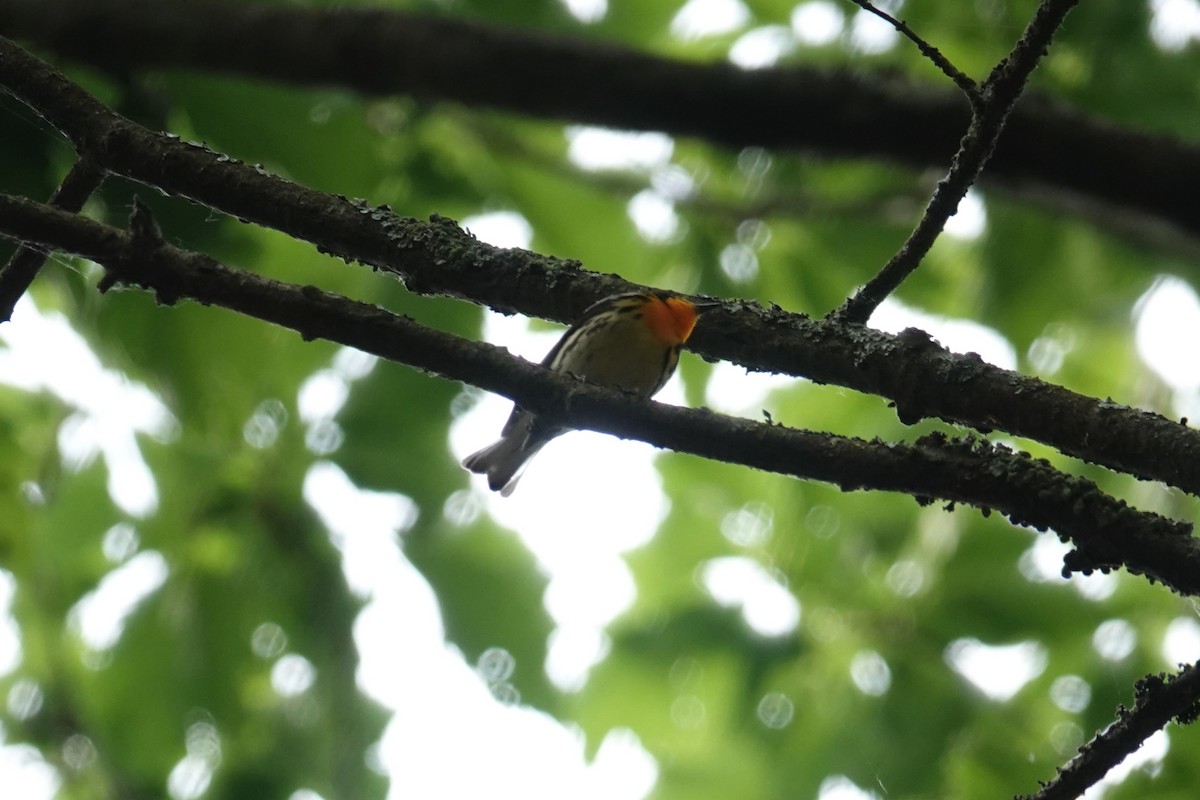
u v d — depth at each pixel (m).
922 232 5.67
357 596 11.05
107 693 11.09
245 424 10.71
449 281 6.07
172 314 10.12
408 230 6.06
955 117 10.02
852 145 10.34
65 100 5.86
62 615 11.99
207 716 10.98
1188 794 10.13
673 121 10.41
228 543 10.93
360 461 10.64
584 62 10.27
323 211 5.95
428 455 10.75
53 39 10.16
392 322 5.29
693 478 12.55
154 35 10.13
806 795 11.62
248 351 10.34
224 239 9.63
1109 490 12.65
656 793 12.43
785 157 12.43
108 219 9.22
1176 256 11.26
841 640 11.94
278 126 10.49
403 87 10.38
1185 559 4.61
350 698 11.05
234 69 10.27
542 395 5.29
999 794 11.17
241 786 11.07
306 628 10.95
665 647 12.25
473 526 10.84
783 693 11.93
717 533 12.58
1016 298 12.05
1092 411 5.06
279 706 11.21
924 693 11.52
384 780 11.13
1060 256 11.96
